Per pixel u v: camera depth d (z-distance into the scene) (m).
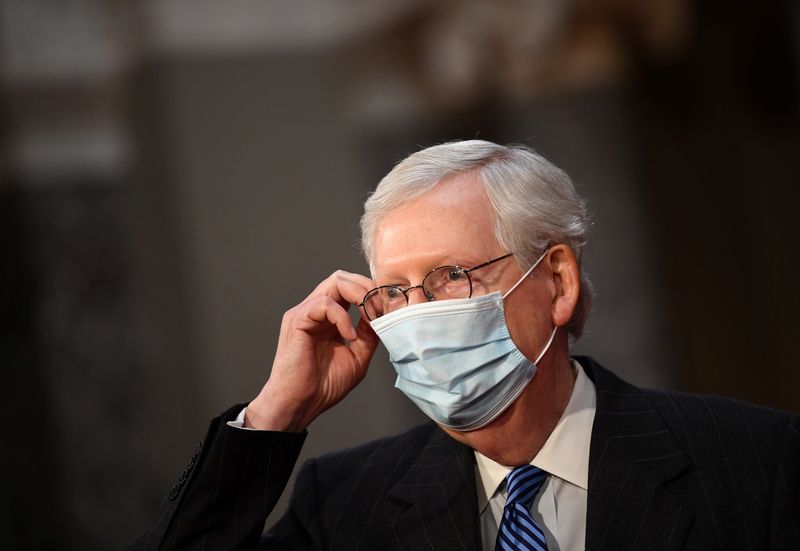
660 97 28.72
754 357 28.58
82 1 24.03
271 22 24.12
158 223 23.81
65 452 23.56
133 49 23.78
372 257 6.58
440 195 6.32
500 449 6.54
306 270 23.77
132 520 23.69
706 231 28.75
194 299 23.03
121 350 24.08
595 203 28.36
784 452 6.49
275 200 23.80
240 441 6.71
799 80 28.36
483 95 27.41
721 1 28.53
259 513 6.72
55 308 23.94
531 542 6.26
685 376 28.36
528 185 6.48
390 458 7.26
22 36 23.84
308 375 7.03
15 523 23.11
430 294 6.27
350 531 6.85
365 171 26.39
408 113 26.81
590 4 27.80
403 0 25.59
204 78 23.59
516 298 6.36
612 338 28.08
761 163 28.88
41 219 24.05
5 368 23.41
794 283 28.61
